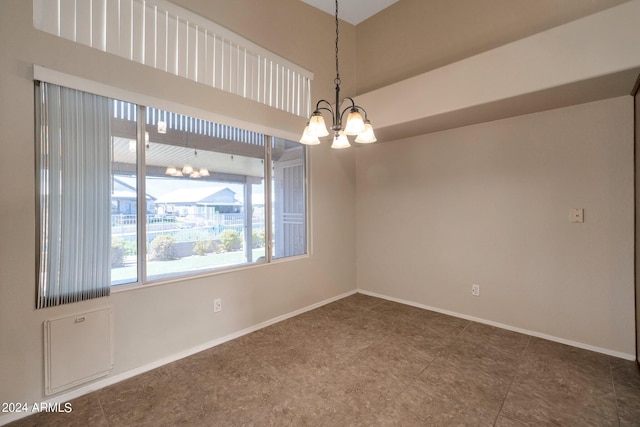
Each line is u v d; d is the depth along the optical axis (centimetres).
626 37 201
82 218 206
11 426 178
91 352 212
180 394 208
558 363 244
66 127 200
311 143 205
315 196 387
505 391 208
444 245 359
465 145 339
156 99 240
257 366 244
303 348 275
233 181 304
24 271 187
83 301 209
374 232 431
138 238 239
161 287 248
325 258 400
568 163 273
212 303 281
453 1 331
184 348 261
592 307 264
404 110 320
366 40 418
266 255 335
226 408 194
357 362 249
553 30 229
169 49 256
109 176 218
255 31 313
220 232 294
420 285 384
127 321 229
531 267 296
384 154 417
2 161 179
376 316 354
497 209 317
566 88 232
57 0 204
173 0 253
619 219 250
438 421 180
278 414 188
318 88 382
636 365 237
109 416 187
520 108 278
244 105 304
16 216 184
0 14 177
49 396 195
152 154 246
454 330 311
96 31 220
